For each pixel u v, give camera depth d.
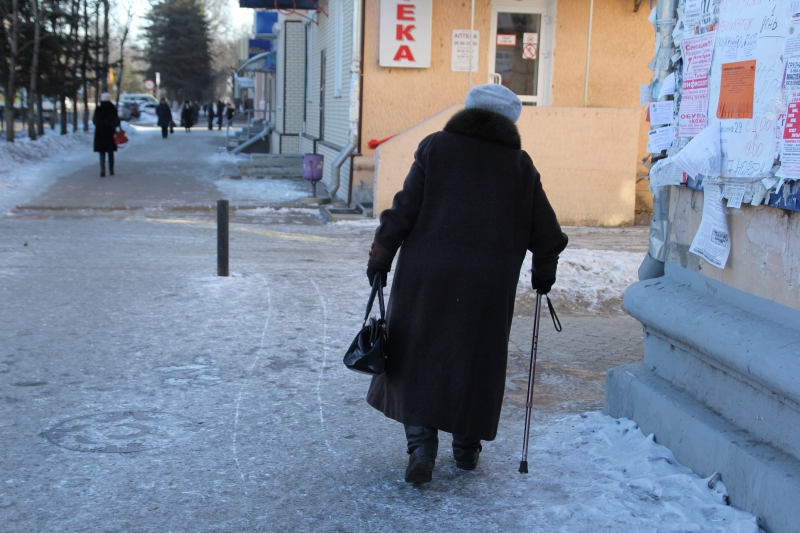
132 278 7.98
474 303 3.39
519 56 13.66
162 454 3.88
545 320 6.95
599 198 12.92
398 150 12.49
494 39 13.57
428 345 3.42
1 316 6.39
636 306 4.19
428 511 3.34
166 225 11.97
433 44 13.45
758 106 3.33
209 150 29.20
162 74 85.06
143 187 16.75
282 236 11.19
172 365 5.31
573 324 6.84
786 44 3.15
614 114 12.71
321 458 3.88
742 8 3.45
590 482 3.61
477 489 3.55
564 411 4.66
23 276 7.95
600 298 7.60
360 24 13.25
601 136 12.76
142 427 4.23
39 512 3.25
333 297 7.45
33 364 5.22
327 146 17.16
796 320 3.18
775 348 3.11
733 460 3.30
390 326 3.53
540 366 5.60
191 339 5.93
